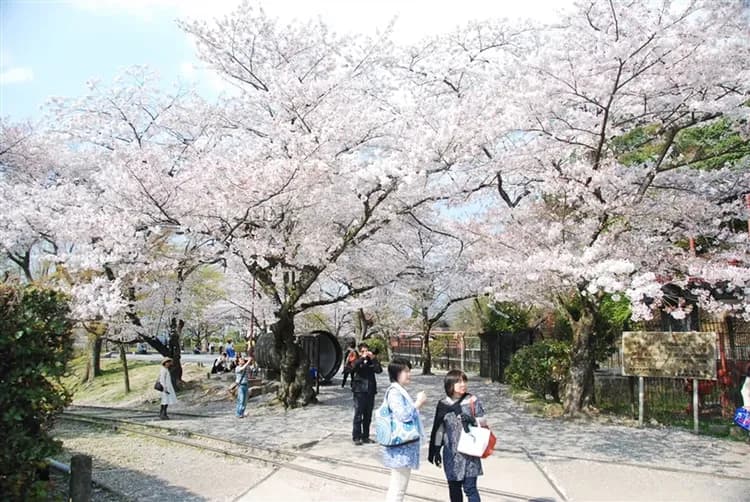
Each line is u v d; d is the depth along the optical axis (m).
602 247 9.93
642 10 9.10
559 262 9.63
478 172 11.84
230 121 13.77
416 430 5.27
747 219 11.00
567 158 11.32
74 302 9.28
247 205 10.77
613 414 11.57
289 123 11.18
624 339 10.75
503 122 9.70
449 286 16.50
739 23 9.13
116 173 10.65
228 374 20.45
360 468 7.55
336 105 11.38
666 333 10.38
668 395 11.51
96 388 21.23
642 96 9.70
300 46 13.06
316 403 14.22
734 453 8.34
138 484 7.12
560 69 9.19
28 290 5.39
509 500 6.18
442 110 10.92
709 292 10.18
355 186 10.45
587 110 10.39
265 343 18.59
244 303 21.73
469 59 13.45
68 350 5.33
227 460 8.39
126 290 13.79
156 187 10.48
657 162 10.51
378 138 11.80
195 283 20.00
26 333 4.94
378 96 13.31
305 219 12.63
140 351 44.38
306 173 10.35
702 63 8.80
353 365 9.32
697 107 8.91
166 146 15.28
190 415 13.16
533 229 11.52
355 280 16.14
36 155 15.67
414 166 9.73
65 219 10.80
